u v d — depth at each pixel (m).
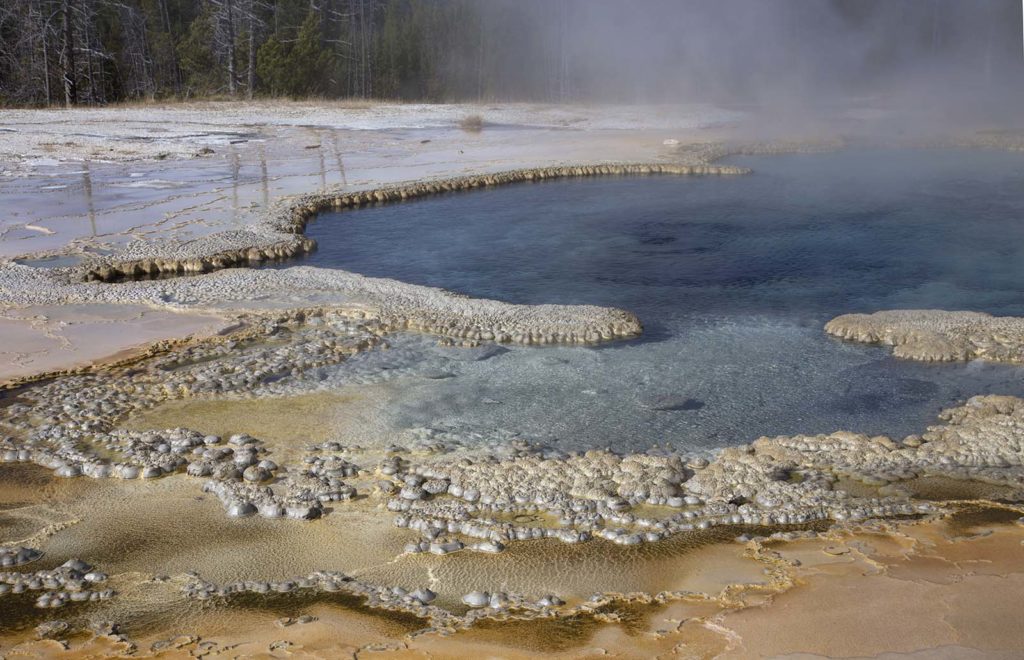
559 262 12.83
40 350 9.01
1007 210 16.02
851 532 5.66
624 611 4.89
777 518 5.86
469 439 7.12
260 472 6.47
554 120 31.41
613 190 18.33
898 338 9.25
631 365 8.76
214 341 9.28
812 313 10.45
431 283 11.79
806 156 23.27
